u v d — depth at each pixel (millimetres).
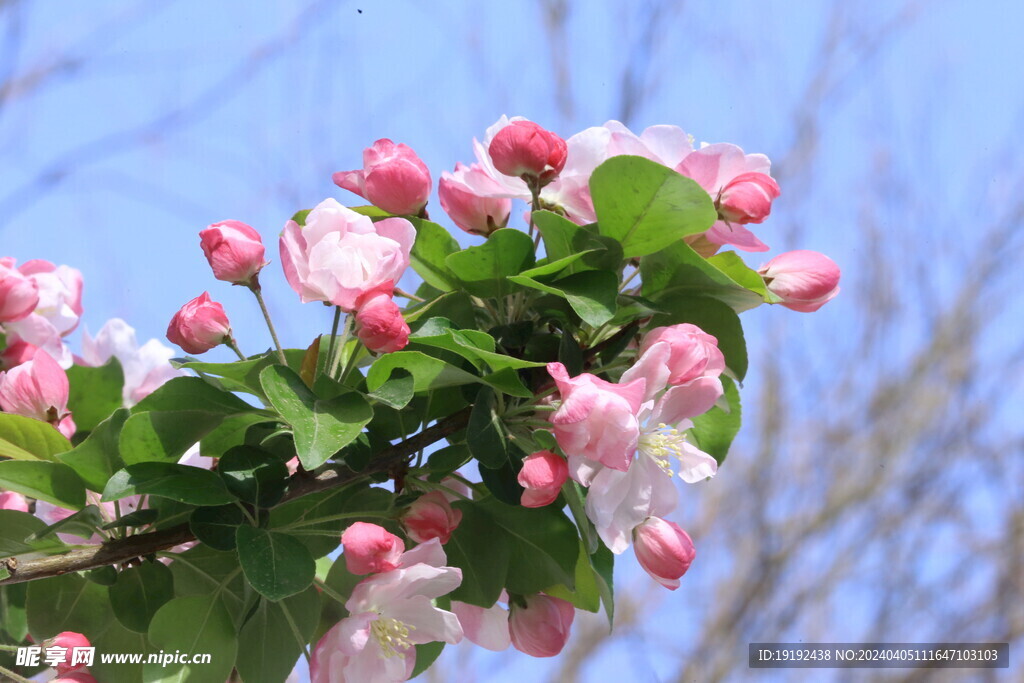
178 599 740
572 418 722
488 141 787
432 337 741
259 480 734
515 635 771
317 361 771
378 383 750
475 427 739
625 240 766
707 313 777
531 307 775
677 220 758
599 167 753
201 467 765
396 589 727
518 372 762
